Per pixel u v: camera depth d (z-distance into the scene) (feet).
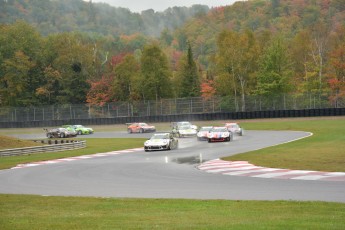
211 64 562.66
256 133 229.45
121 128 336.70
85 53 499.51
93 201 62.54
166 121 341.41
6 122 394.93
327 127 228.63
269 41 416.87
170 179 85.05
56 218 50.34
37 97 495.00
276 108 309.83
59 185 82.79
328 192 63.46
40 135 313.32
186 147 167.63
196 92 422.41
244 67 377.91
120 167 110.11
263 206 53.72
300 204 53.93
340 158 105.81
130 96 433.89
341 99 293.43
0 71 492.13
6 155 154.92
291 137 188.34
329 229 39.81
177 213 51.03
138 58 634.43
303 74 409.28
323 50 418.92
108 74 476.13
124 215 50.80
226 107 328.49
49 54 506.48
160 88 416.87
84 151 167.22
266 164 102.22
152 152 152.87
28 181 90.48
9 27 530.68
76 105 379.55
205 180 81.71
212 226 42.50
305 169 91.25
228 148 153.89
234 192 67.05
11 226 46.03
